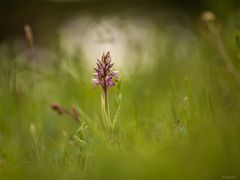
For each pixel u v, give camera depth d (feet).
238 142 6.77
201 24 21.35
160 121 12.85
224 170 6.27
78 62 20.98
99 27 21.54
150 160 7.10
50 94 20.56
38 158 10.45
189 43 24.09
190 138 8.11
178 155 7.01
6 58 22.52
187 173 6.35
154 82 21.07
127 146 9.77
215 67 16.14
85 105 16.28
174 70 21.89
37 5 58.13
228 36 19.17
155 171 6.59
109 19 27.04
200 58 19.07
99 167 7.63
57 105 13.98
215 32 17.83
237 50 16.75
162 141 9.52
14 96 16.69
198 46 21.38
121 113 14.64
